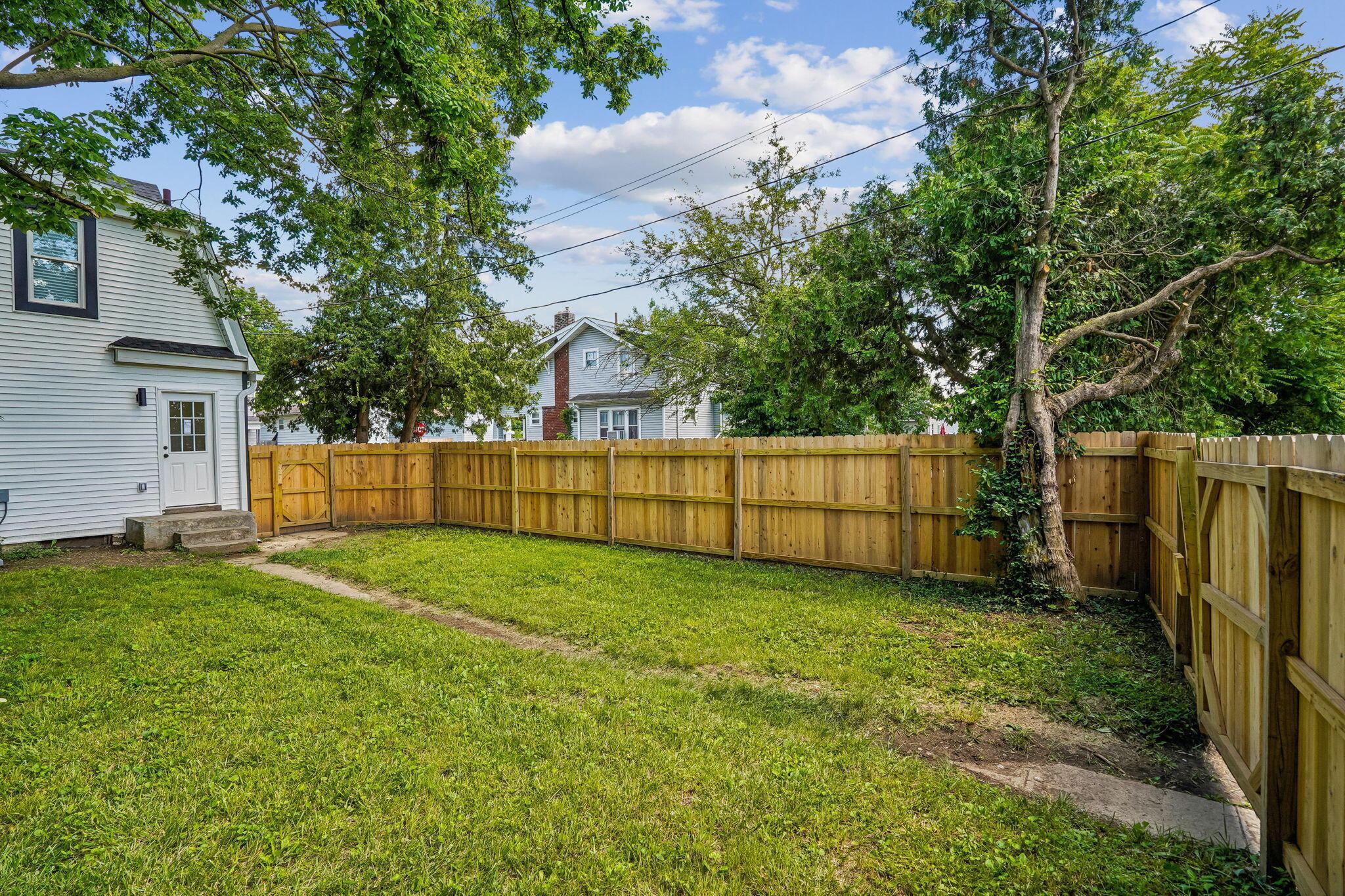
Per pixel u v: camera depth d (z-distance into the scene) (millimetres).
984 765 3568
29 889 2480
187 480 11609
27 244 9859
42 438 9977
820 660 5027
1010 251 7445
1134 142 8430
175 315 11555
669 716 4016
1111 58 7855
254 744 3631
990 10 7711
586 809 3023
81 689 4461
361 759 3459
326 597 7117
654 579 7879
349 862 2676
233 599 7031
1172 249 7848
